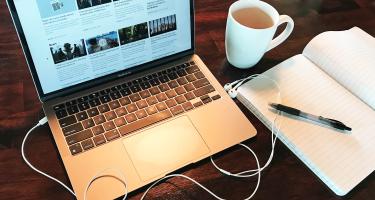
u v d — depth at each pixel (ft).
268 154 1.94
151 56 2.16
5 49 2.26
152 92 2.07
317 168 1.86
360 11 2.85
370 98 2.17
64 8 1.77
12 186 1.72
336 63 2.29
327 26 2.71
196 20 2.61
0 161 1.79
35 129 1.92
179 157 1.84
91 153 1.80
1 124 1.92
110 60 2.03
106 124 1.91
